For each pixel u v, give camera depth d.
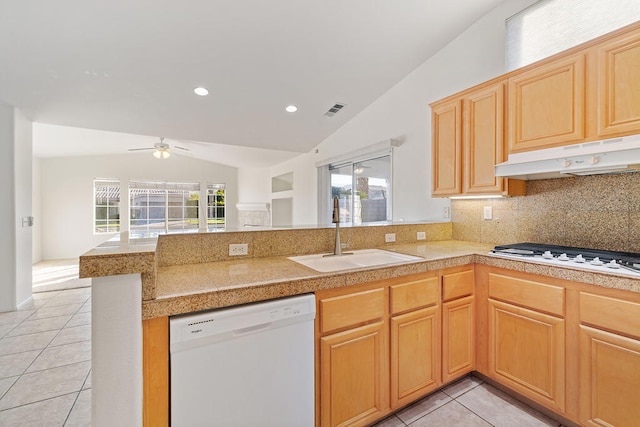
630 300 1.28
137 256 0.94
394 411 1.57
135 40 2.34
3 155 3.18
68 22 2.09
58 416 1.66
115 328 0.92
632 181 1.70
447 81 2.78
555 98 1.69
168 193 7.82
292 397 1.22
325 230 2.02
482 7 2.39
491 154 2.04
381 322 1.51
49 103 3.17
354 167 4.18
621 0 1.55
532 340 1.62
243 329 1.10
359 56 2.83
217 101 3.39
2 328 2.84
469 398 1.78
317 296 1.32
